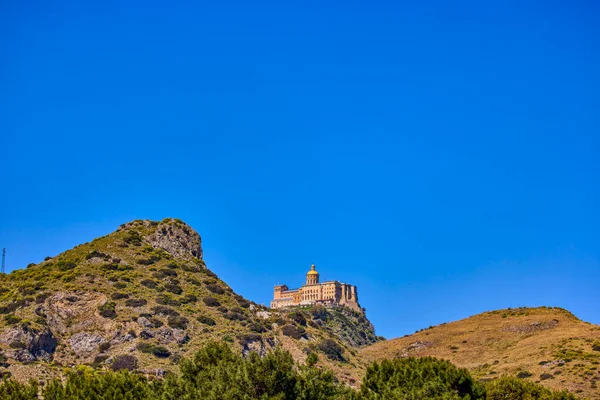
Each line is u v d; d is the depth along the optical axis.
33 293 120.38
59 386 75.75
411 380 85.31
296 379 73.38
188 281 142.62
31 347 105.31
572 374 132.88
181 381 76.12
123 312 119.50
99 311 118.31
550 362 142.75
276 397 69.56
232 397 69.44
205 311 130.50
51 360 106.44
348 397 77.56
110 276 132.12
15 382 74.50
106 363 107.25
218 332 122.69
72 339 111.88
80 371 101.00
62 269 132.88
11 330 106.25
